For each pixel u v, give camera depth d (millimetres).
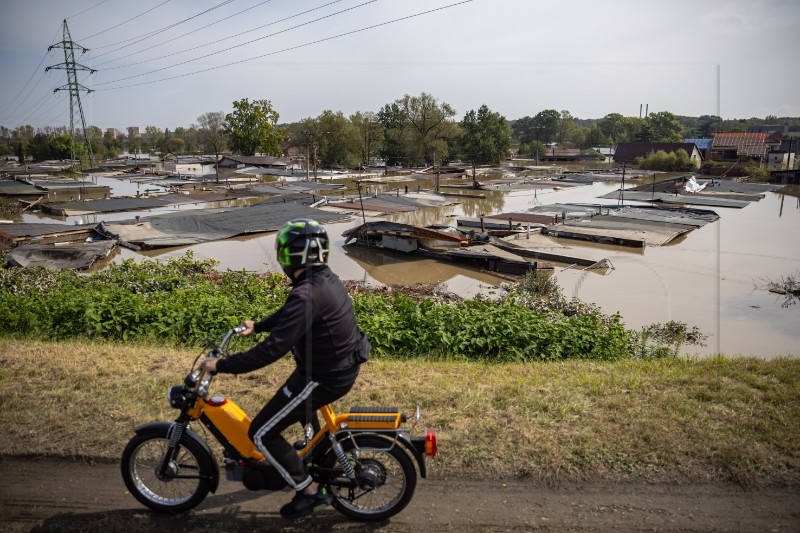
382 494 3982
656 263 25250
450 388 5777
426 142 107750
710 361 7109
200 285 14711
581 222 36938
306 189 61688
